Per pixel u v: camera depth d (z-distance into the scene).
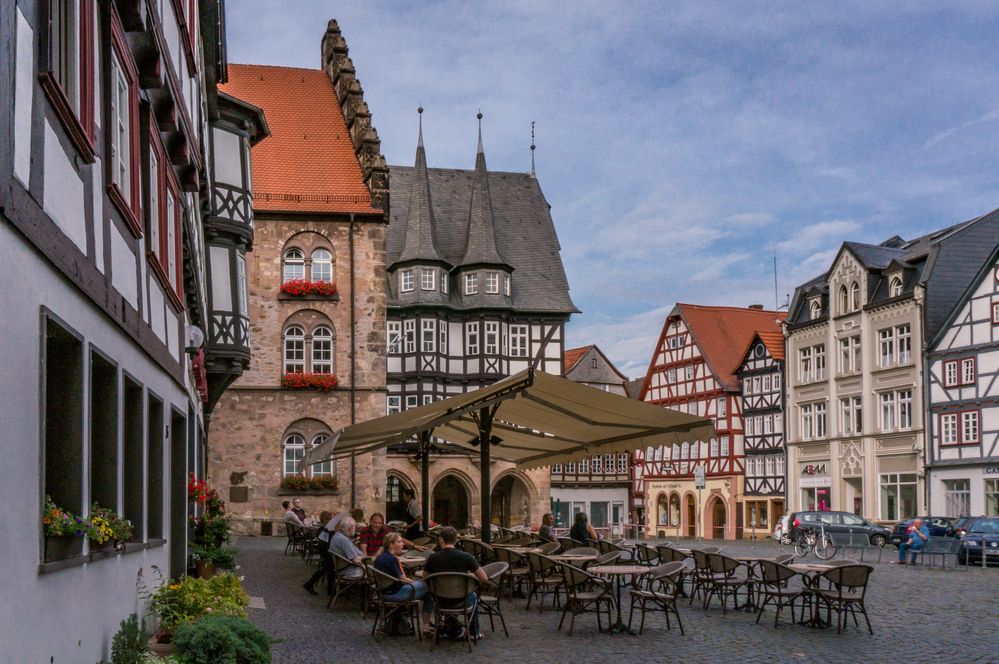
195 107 15.43
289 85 42.81
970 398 42.06
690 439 16.11
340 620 14.18
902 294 45.88
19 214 5.42
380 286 38.12
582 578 13.17
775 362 55.59
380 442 19.73
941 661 11.31
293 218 37.84
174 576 14.02
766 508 56.00
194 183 14.53
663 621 14.38
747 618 14.83
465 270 52.34
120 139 9.16
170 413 12.53
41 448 5.95
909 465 45.16
